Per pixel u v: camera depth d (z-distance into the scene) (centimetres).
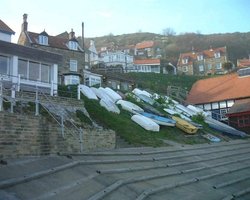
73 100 2197
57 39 4909
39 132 1471
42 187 1059
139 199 1171
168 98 4225
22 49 2345
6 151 1290
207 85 5350
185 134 3002
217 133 3481
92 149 1852
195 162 2055
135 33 15800
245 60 9894
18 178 1041
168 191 1395
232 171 2033
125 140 2270
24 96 1961
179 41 13900
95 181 1258
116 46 13738
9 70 2286
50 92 2405
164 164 1820
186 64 10069
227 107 4700
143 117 2791
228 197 1445
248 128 4128
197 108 4400
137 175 1484
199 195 1425
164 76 6638
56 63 2542
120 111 2880
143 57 12062
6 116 1309
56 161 1350
